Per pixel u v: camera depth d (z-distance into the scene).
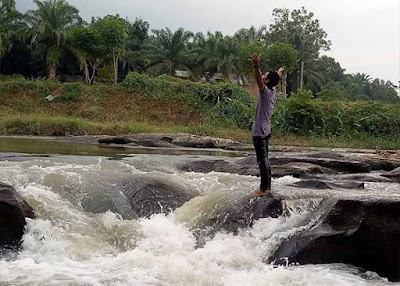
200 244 7.29
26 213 7.04
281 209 7.57
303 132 35.94
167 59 52.50
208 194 8.74
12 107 37.38
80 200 8.65
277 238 6.93
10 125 28.84
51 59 44.16
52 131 28.67
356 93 78.31
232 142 24.67
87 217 7.77
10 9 46.31
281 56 48.53
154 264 6.15
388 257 6.47
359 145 34.19
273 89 8.16
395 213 6.43
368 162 14.46
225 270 6.23
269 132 8.09
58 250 6.62
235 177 10.89
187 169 12.95
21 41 46.44
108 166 11.44
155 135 24.16
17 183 8.73
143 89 40.66
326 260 6.59
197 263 6.33
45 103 38.41
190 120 38.75
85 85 40.66
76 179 9.34
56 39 45.03
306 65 61.94
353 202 6.63
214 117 38.53
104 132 30.27
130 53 54.50
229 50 53.00
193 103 39.78
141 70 55.28
